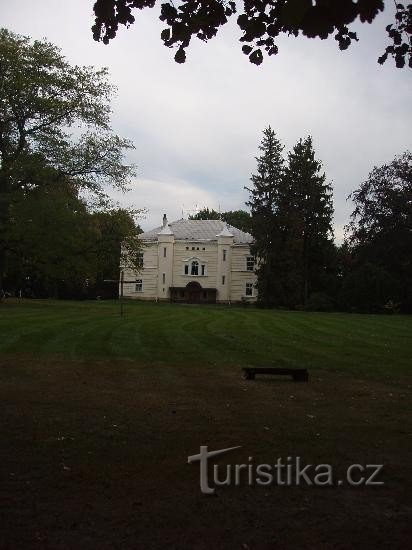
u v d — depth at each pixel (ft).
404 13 21.67
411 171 167.43
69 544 13.70
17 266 132.77
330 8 12.96
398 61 22.91
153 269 223.92
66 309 111.96
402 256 166.30
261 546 13.88
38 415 26.61
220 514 15.76
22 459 20.10
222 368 42.86
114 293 227.40
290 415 27.73
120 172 127.85
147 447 21.84
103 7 18.54
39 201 111.34
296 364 45.55
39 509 15.78
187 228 230.07
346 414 28.25
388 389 35.47
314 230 186.60
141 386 34.71
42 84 115.34
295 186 187.62
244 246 220.64
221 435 23.72
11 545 13.57
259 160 189.98
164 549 13.57
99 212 127.85
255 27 20.51
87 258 130.82
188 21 20.13
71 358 45.78
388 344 60.95
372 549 13.85
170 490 17.47
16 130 118.62
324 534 14.66
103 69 123.24
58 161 119.14
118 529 14.62
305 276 185.78
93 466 19.49
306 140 191.93
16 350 49.24
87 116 120.98
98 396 31.37
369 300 159.22
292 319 97.45
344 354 52.19
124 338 60.34
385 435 24.27
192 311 117.60
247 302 199.93
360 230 171.73
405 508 16.51
